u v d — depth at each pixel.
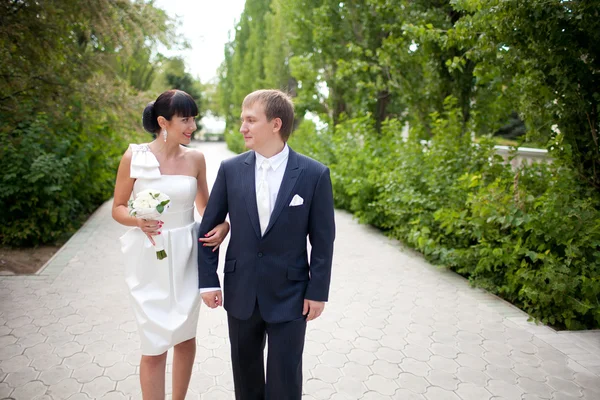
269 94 1.93
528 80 4.93
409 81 8.16
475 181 5.20
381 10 8.24
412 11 7.36
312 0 13.77
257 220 1.96
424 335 3.65
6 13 6.01
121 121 8.12
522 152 8.89
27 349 3.22
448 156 6.25
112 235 6.70
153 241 2.08
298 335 1.97
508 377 3.03
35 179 5.77
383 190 7.29
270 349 1.97
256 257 1.95
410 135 7.66
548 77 4.61
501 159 5.80
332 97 14.41
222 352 3.28
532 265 4.33
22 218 6.04
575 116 4.66
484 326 3.85
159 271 2.12
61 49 6.91
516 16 4.36
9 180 5.88
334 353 3.31
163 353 2.15
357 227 7.80
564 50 4.30
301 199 1.93
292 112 1.98
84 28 7.59
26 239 6.09
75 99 7.26
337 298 4.46
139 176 2.10
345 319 3.95
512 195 4.70
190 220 2.25
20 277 4.80
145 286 2.12
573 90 4.41
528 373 3.08
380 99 12.68
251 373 2.13
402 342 3.52
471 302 4.40
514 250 4.33
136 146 2.17
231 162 2.06
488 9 4.61
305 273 2.02
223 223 2.12
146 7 8.42
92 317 3.82
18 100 6.62
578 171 4.88
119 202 2.20
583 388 2.91
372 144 8.83
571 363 3.23
